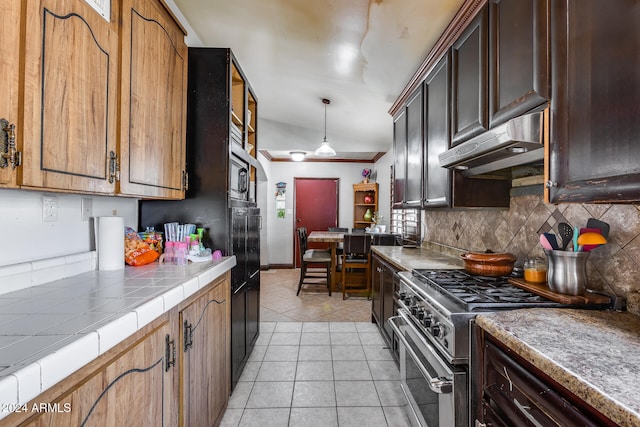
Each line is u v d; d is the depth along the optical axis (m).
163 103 1.62
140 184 1.41
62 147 0.96
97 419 0.77
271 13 2.22
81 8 1.04
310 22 2.23
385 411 1.84
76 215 1.45
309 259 4.48
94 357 0.74
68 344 0.68
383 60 2.52
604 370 0.68
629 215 1.13
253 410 1.84
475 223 2.26
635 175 0.76
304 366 2.37
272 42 2.64
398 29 2.08
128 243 1.64
